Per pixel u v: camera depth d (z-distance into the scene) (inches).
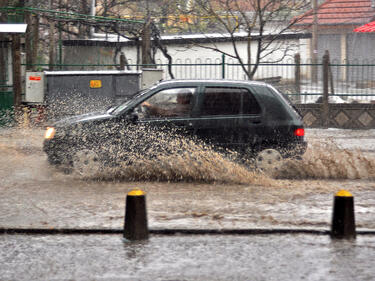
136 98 610.5
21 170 665.6
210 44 1578.5
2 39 1187.3
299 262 332.5
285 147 615.5
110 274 309.9
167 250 356.5
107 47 1603.1
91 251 353.7
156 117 604.7
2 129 1053.8
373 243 374.3
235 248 361.7
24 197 514.0
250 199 510.3
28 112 1085.8
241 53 1583.4
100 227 404.2
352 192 548.1
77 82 1135.0
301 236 392.5
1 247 362.3
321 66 1219.2
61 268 320.2
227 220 430.0
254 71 1248.8
